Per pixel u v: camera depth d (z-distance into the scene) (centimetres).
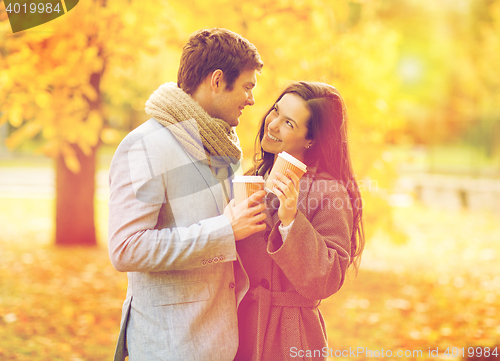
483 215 1334
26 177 1952
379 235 973
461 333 465
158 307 169
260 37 421
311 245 168
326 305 568
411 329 486
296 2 431
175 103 173
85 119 540
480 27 2019
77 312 514
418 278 721
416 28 2159
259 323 180
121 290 613
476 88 2236
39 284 623
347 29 664
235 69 178
